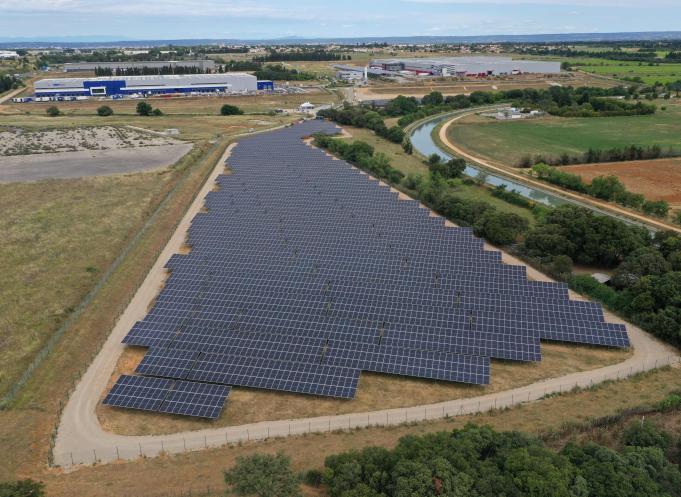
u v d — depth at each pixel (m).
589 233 99.62
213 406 62.81
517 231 113.44
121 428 61.16
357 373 67.56
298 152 180.75
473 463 46.78
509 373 70.25
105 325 82.50
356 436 58.81
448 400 65.25
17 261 103.19
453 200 129.00
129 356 74.88
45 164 170.75
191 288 88.25
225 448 57.75
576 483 44.22
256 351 71.38
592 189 143.88
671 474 46.38
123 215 126.31
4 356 74.50
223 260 98.81
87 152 185.88
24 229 118.00
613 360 72.56
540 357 71.12
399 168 174.50
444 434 51.47
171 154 183.12
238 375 67.50
